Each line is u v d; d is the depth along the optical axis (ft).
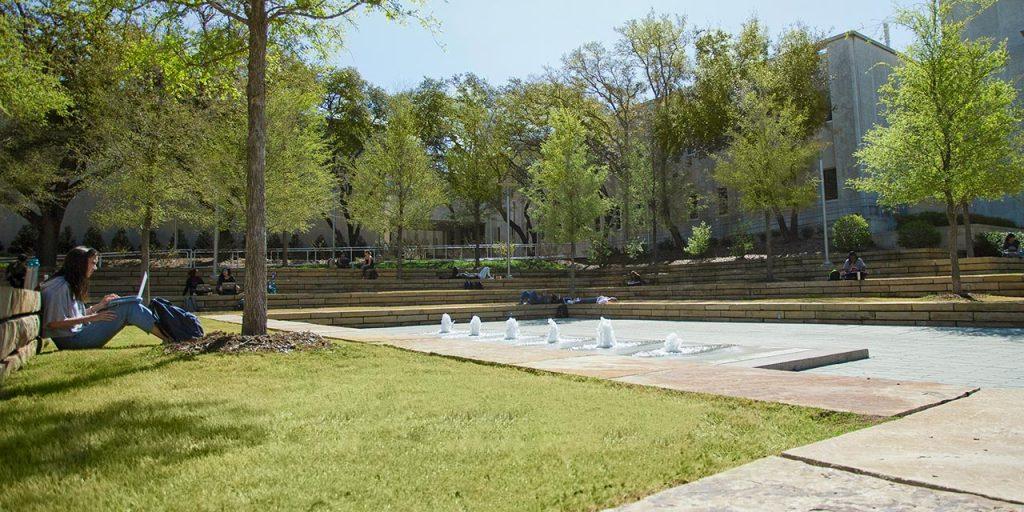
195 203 72.59
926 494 8.48
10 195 66.95
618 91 111.45
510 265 111.75
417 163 98.53
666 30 106.42
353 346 28.96
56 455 11.01
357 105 124.98
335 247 127.44
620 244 133.59
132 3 30.50
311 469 10.21
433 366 23.30
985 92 51.60
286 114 74.23
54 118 73.00
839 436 11.84
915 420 13.23
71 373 20.48
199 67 32.50
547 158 90.74
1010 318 43.27
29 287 25.35
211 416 14.21
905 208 100.78
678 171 116.06
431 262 115.65
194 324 28.81
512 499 8.80
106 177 61.72
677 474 9.86
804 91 98.02
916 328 45.42
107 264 93.56
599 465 10.34
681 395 16.96
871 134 57.82
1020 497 8.25
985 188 52.08
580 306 69.36
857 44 105.19
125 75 53.11
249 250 27.66
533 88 123.44
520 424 13.42
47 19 56.39
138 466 10.37
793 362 25.95
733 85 104.22
